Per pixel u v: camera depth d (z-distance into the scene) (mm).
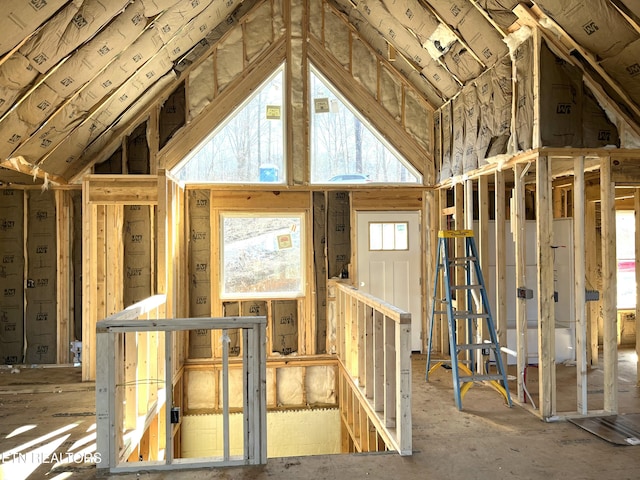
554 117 3781
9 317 5664
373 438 4113
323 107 5918
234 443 5539
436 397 4301
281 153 5855
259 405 2988
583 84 3834
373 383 3979
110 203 5117
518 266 4141
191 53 5586
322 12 5902
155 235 5555
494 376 4129
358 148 5977
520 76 4031
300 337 5805
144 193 5145
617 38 3328
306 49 5848
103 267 5273
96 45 3854
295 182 5820
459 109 5273
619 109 3812
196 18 4879
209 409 5633
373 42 5883
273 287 5809
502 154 4273
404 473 2857
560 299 5660
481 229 4906
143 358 3855
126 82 4660
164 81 5398
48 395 4477
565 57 3758
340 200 5895
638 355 4738
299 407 5754
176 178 5188
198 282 5668
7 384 4820
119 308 5383
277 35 5852
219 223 5711
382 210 5941
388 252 5953
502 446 3252
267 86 5883
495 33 4195
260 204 5758
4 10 3033
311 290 5805
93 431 3572
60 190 5699
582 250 3875
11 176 5051
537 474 2848
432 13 4535
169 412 2955
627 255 6703
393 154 6062
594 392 4461
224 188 5695
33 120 4137
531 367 5363
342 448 5445
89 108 4586
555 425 3643
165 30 4434
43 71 3664
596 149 3846
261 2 5773
